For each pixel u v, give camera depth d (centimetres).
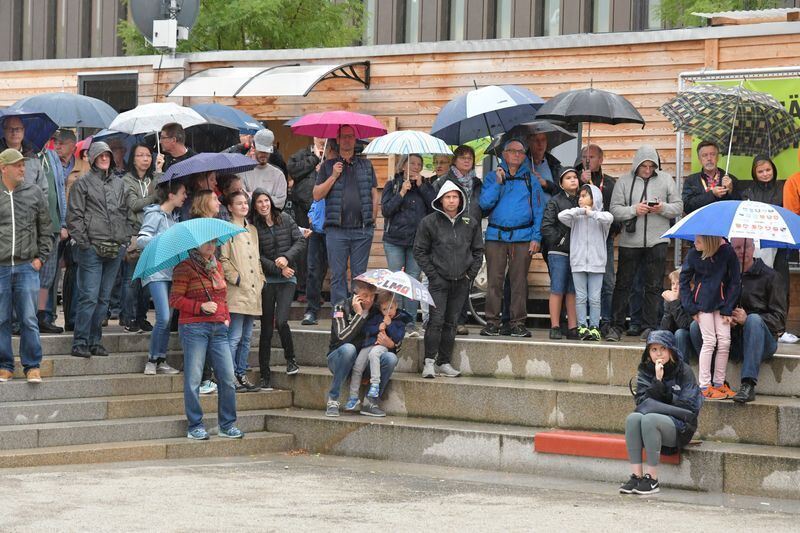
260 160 2086
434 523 1244
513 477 1599
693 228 1564
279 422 1816
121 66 2634
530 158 2044
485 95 1997
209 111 2350
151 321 2158
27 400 1700
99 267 1814
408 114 2388
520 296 1972
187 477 1500
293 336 1998
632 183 1969
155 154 2192
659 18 3528
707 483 1504
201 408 1716
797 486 1455
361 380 1836
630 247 1959
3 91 2736
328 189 1988
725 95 1930
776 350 1712
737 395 1574
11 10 4891
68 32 4803
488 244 1978
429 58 2367
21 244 1672
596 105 1906
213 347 1714
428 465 1692
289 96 2394
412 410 1805
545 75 2262
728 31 2102
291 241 1883
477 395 1750
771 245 1659
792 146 2031
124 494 1359
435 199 1830
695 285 1619
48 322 1908
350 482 1512
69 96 2153
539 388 1709
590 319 1919
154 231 1778
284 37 3666
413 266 2023
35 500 1305
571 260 1908
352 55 2436
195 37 3578
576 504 1391
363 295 1808
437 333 1831
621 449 1560
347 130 1998
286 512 1287
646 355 1514
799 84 2030
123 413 1739
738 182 2025
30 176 1794
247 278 1812
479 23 4081
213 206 1720
